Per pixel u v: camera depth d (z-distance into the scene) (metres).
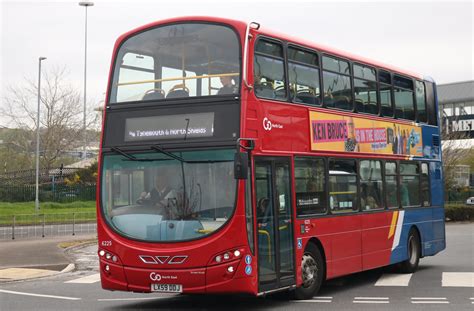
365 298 13.86
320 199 14.03
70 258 21.98
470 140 65.38
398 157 17.59
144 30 12.78
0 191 53.28
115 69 12.89
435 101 20.12
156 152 12.09
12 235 31.53
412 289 15.20
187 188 11.78
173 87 12.31
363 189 15.78
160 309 12.70
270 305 13.05
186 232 11.62
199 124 11.95
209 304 13.33
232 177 11.59
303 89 13.80
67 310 12.59
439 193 19.86
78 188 55.06
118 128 12.55
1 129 65.12
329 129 14.53
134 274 11.81
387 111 17.31
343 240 14.77
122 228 12.03
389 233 16.84
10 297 14.32
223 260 11.41
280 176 12.76
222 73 12.04
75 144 66.50
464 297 13.91
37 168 49.81
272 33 12.93
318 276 13.91
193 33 12.41
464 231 39.28
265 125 12.37
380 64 17.14
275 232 12.45
